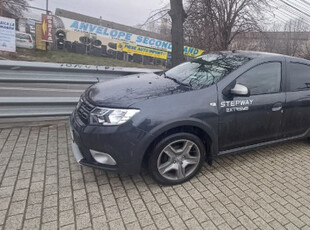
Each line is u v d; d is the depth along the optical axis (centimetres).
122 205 248
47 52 2328
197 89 280
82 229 216
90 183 278
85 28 2730
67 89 706
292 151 390
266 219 242
